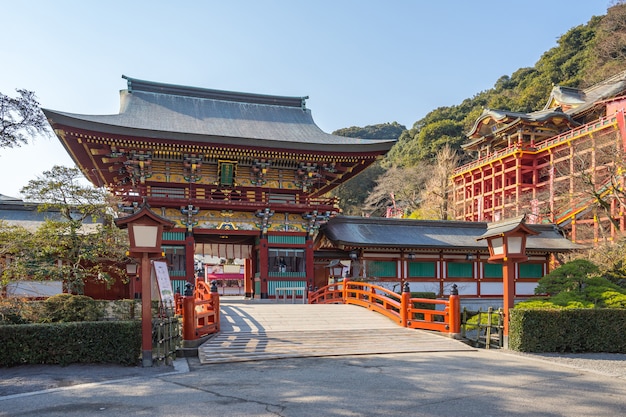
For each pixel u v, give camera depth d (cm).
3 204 2956
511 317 1642
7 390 1080
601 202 3359
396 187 7350
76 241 2234
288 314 2127
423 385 1097
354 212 8175
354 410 884
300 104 4112
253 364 1370
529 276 3675
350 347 1614
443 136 8425
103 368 1302
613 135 4559
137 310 2062
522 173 6162
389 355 1531
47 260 2181
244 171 3362
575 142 5203
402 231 3603
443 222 3788
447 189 6812
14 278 2055
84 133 2764
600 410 895
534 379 1174
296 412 870
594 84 6919
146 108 3478
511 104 8338
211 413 866
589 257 2986
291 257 3309
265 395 998
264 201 3256
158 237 1373
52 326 1333
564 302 1892
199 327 1639
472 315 2381
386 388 1064
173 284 3011
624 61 6519
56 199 2422
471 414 863
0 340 1295
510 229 1606
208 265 6619
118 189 2947
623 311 1683
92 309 1830
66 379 1180
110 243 2277
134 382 1143
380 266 3366
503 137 6425
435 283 3450
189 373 1246
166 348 1403
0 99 1430
